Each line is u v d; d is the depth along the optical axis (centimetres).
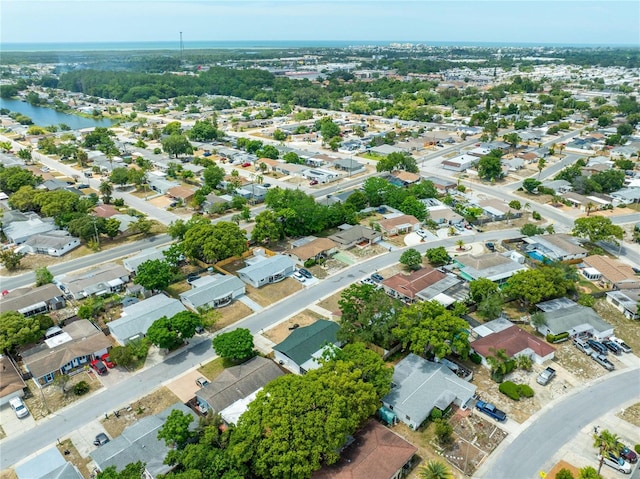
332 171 17350
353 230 11706
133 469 4959
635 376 7069
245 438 5194
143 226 11931
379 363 6188
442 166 18250
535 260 10331
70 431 6166
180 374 7206
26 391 6906
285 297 9288
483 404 6400
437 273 9606
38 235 11638
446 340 7181
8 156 19638
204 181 16112
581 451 5756
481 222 12712
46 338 7962
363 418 5803
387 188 13788
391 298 8181
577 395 6681
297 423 5209
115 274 9775
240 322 8500
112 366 7381
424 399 6362
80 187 15812
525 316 8631
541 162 17212
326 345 7369
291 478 5006
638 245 11562
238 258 10800
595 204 13725
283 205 12138
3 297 8931
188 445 5222
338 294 9350
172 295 9369
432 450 5822
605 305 8994
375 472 5206
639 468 5334
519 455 5716
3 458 5759
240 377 6656
